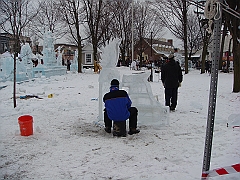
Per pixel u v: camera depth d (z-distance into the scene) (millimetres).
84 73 31891
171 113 8094
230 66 38938
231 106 9125
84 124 6789
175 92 8500
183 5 29984
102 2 35000
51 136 5742
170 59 8422
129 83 6535
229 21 11953
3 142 5324
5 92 13398
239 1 11172
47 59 25781
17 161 4398
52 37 26500
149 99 6512
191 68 49375
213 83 3283
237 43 12078
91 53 48000
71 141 5402
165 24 35250
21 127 5723
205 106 9297
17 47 9781
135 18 48688
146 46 60438
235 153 4621
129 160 4395
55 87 15773
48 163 4312
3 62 19219
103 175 3855
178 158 4438
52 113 8133
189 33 50281
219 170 3285
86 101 10383
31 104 9758
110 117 5668
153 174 3846
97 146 5082
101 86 6812
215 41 3230
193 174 3811
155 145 5113
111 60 6664
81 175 3871
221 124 6621
